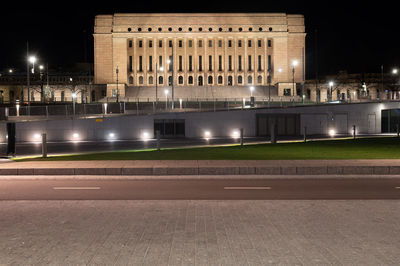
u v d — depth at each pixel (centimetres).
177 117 4059
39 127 3681
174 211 804
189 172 1386
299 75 12275
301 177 1327
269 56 12244
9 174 1389
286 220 727
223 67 12162
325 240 604
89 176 1354
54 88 11475
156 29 11981
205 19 12012
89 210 815
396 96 6425
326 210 807
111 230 662
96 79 12069
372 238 613
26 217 755
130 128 3903
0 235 637
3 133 3606
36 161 1661
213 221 722
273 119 4328
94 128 3809
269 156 1808
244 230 662
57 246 579
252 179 1287
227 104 6631
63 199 959
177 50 12112
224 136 4181
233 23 12019
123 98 9438
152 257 530
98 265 502
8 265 502
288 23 12288
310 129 4450
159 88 10725
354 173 1392
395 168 1393
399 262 509
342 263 506
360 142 2700
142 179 1291
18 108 4172
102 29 12088
